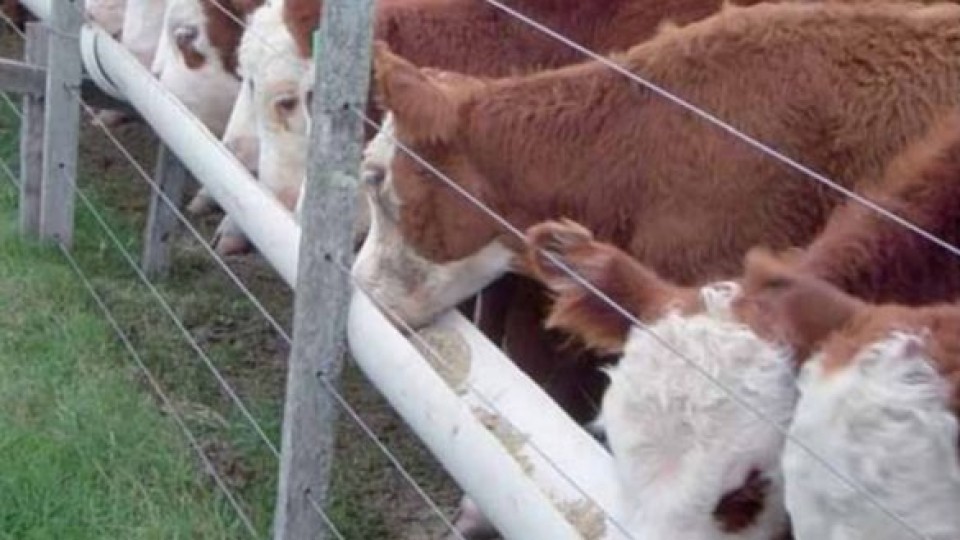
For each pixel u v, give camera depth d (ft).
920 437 6.57
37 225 14.99
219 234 14.87
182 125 12.00
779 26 9.93
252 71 12.12
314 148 8.50
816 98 9.77
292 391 8.84
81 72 14.53
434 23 11.23
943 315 6.82
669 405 7.54
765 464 7.42
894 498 6.63
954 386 6.56
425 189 9.70
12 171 16.69
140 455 11.54
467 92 9.95
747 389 7.41
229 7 13.50
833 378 6.78
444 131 9.63
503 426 7.96
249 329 13.88
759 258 7.50
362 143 8.86
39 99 14.64
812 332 7.07
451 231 9.75
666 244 9.80
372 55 8.78
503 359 8.59
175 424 12.10
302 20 11.80
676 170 9.78
